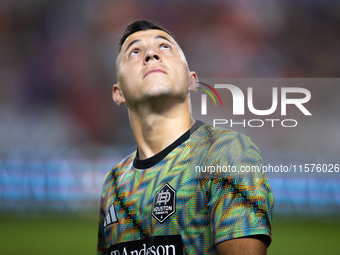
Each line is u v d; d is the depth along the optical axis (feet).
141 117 20.62
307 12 163.32
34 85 168.66
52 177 105.50
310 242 59.88
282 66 163.63
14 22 174.81
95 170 107.96
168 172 18.79
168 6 169.89
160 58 20.38
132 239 18.85
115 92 23.09
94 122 158.92
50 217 92.73
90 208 103.45
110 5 173.06
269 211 16.74
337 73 163.02
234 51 165.48
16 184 104.37
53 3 174.50
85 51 171.12
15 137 160.97
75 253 56.34
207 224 17.03
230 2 166.40
